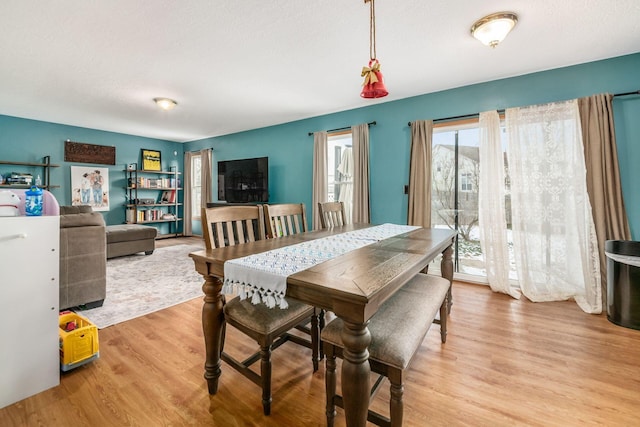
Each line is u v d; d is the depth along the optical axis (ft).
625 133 7.98
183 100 12.01
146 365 5.52
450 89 10.59
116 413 4.31
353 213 12.64
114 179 18.52
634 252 7.09
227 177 17.90
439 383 5.02
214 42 7.38
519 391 4.80
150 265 13.11
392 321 4.05
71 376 5.15
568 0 5.77
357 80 9.89
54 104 12.56
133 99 11.87
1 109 13.33
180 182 22.02
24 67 8.77
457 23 6.59
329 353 3.88
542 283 8.92
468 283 10.57
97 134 17.71
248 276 3.80
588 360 5.67
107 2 5.79
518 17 6.32
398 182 11.83
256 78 9.70
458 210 11.27
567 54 8.01
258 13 6.19
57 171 16.19
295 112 13.75
